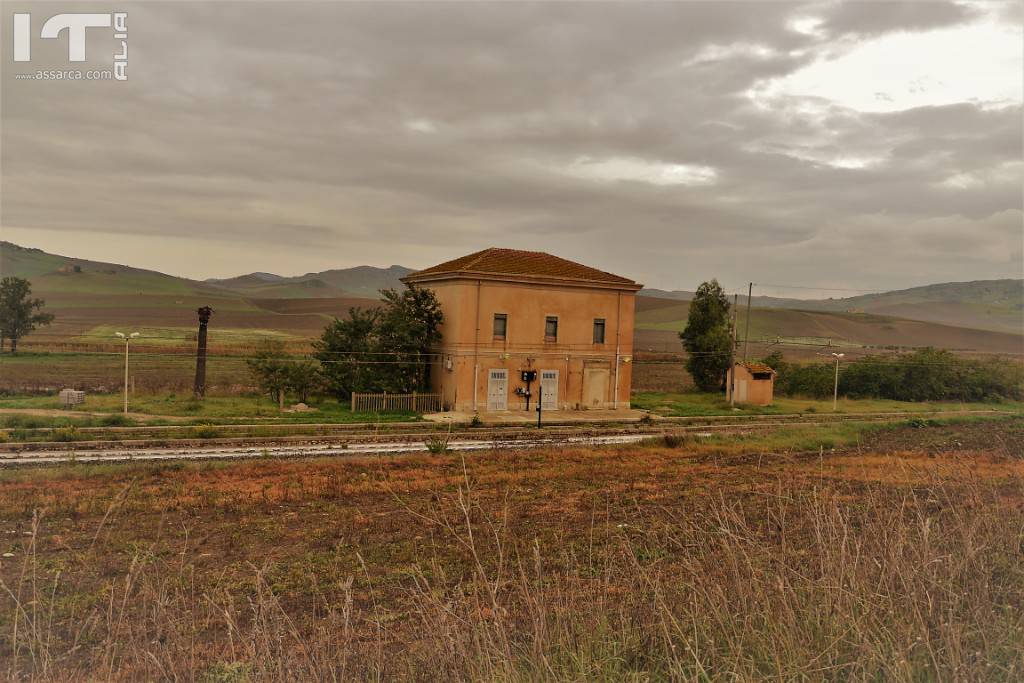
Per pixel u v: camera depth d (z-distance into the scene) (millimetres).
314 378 44125
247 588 11836
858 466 23312
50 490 19000
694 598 5699
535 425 39312
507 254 47656
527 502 18469
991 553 6414
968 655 4598
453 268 44844
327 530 15906
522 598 6883
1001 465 17719
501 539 14211
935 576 5199
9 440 27891
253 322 189750
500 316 44406
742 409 50469
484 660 5203
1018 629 4875
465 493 19344
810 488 17750
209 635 9500
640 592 6777
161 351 78188
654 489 20422
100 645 7078
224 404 41125
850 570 5223
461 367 43094
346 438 31203
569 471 23734
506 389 44594
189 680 6223
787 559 6637
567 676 5086
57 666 7523
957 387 62656
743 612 5188
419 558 13320
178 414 36594
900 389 62625
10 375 51938
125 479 20938
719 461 26828
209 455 26188
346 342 45062
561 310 46250
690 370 62625
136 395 42531
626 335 48656
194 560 13508
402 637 7711
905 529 5992
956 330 193875
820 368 65938
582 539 14133
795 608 5223
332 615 7695
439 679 5480
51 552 13688
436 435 32719
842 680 4562
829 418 46719
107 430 30625
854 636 4723
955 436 36531
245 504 18266
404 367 43969
